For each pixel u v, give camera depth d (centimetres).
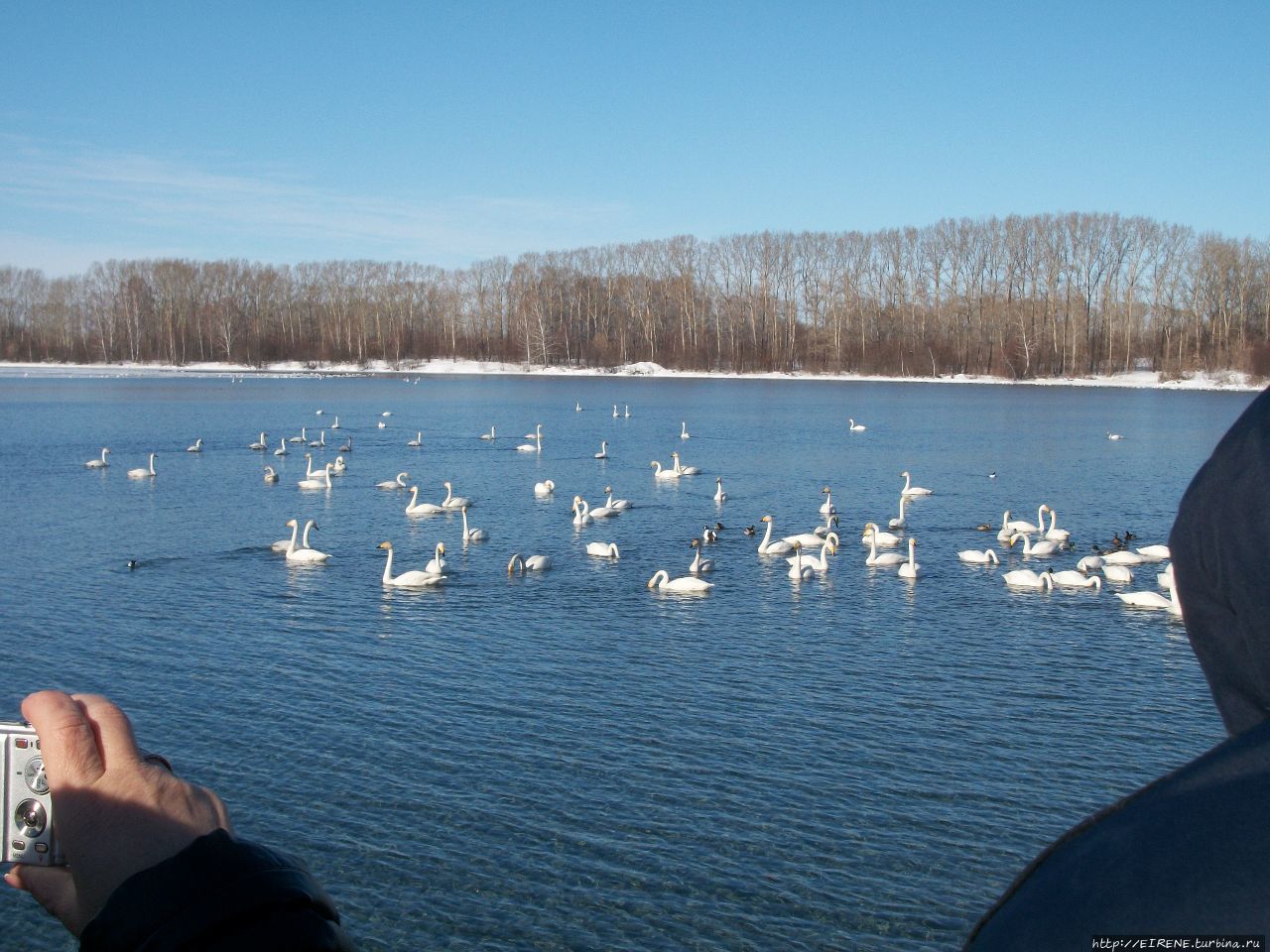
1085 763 2012
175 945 170
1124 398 12362
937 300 15525
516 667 2578
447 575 3638
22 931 1545
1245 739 150
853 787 1906
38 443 7800
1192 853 138
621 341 17125
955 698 2361
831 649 2753
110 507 5109
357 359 18700
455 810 1822
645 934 1494
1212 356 13912
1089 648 2764
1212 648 160
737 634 2898
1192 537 163
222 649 2722
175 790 196
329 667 2569
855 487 5897
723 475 6378
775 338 16588
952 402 11994
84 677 2484
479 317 18638
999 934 148
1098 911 138
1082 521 4866
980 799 1859
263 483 5981
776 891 1589
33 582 3469
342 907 1550
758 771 1975
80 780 188
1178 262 14212
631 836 1739
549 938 1487
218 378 16725
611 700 2344
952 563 3894
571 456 7362
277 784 1916
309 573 3659
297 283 19188
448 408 11394
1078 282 14675
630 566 3812
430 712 2264
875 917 1523
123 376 17000
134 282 19350
